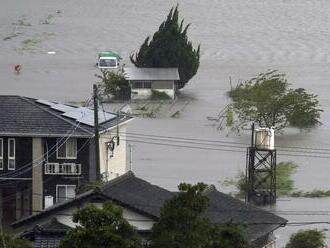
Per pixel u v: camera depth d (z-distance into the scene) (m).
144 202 117.00
